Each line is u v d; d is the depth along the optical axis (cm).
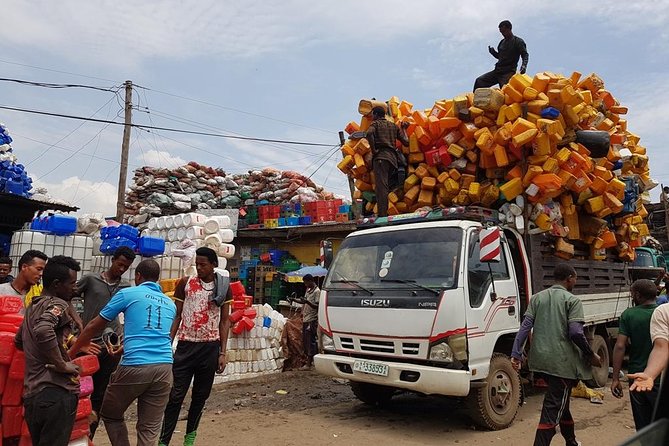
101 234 915
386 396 750
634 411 432
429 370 556
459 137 733
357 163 828
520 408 711
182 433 594
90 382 439
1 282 703
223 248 980
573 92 669
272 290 1645
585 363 486
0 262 704
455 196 741
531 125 648
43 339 344
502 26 997
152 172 1838
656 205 1856
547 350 482
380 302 608
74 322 484
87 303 520
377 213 785
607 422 642
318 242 1784
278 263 1788
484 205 729
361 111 837
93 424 502
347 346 639
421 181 780
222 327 529
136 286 449
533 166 668
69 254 883
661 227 1828
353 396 801
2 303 421
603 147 727
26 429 400
